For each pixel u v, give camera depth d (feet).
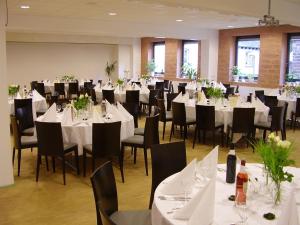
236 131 19.39
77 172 15.42
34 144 15.38
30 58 46.70
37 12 28.55
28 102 21.25
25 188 13.98
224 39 41.42
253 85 38.37
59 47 48.67
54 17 31.27
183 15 29.37
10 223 11.07
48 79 48.29
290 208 5.52
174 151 10.17
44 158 17.93
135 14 29.19
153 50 51.47
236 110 19.08
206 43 41.68
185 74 45.62
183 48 46.80
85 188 13.98
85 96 17.16
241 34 39.34
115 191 8.54
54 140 13.99
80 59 50.57
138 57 52.65
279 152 6.82
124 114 16.88
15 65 45.80
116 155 14.33
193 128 26.48
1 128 13.94
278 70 35.68
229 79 41.45
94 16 30.94
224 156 18.83
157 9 26.30
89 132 15.17
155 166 9.87
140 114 32.01
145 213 8.34
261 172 8.90
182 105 21.24
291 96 27.58
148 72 50.57
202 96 23.16
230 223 6.16
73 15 30.32
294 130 26.23
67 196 13.20
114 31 34.27
